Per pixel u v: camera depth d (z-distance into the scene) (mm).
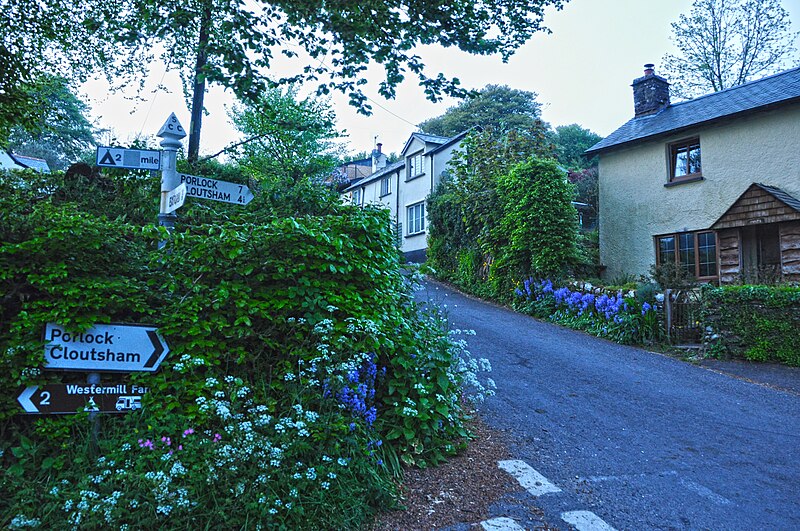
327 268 4352
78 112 31922
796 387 7523
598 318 11109
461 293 16125
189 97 10109
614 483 4344
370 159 47125
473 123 40656
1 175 6730
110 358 3457
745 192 12180
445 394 4895
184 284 3910
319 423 3621
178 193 4539
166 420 3342
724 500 4137
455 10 6762
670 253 14406
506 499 3951
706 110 14156
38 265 3420
